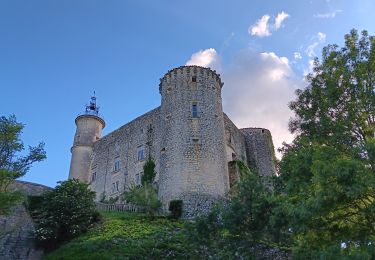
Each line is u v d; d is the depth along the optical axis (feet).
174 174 110.42
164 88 131.23
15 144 72.18
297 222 47.73
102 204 105.91
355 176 42.39
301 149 56.54
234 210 63.77
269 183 72.54
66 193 91.40
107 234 84.17
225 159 118.83
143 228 89.51
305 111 59.16
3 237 79.61
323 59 59.06
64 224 86.38
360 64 54.70
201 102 123.24
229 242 64.03
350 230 48.91
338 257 40.98
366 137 52.95
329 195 43.11
